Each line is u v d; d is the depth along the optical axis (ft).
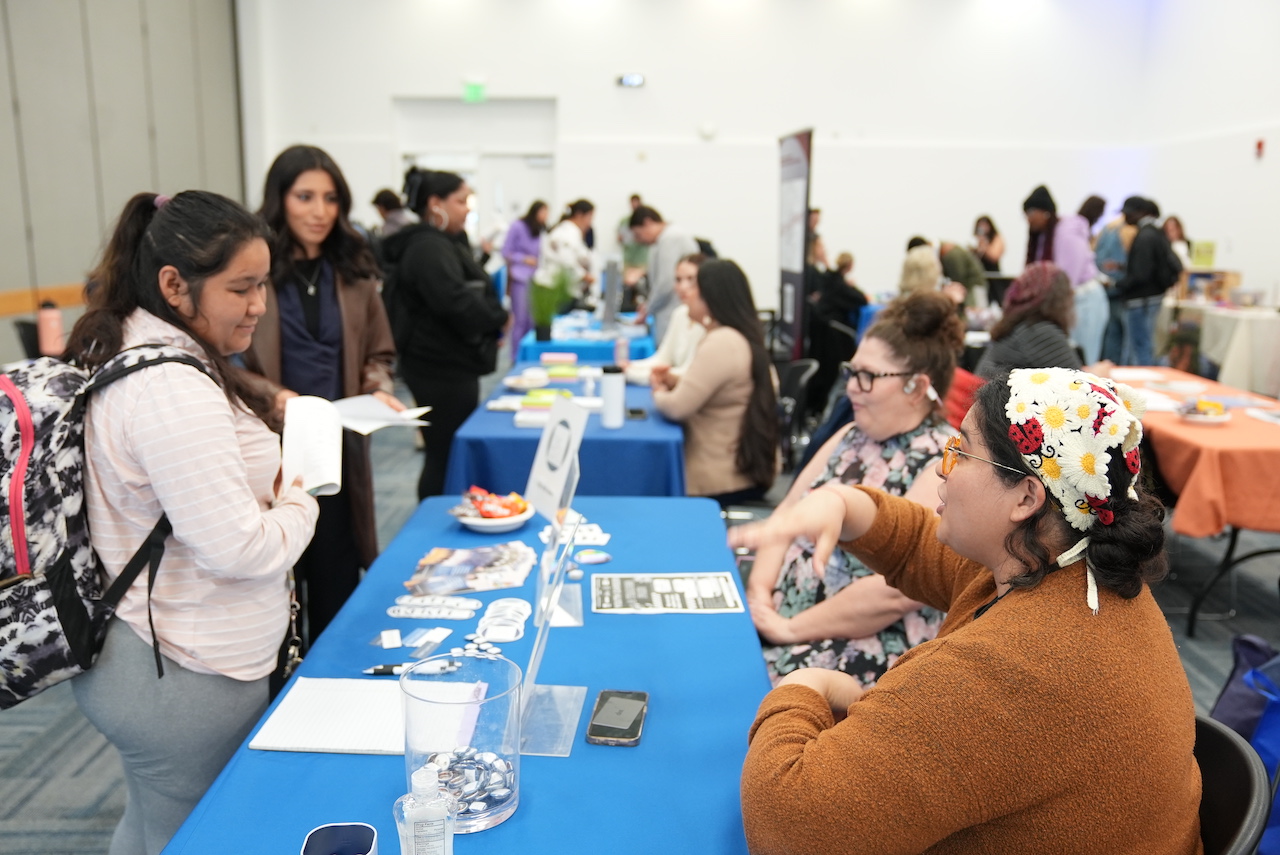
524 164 33.78
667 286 17.26
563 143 32.99
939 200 33.30
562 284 15.88
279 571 4.21
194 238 4.02
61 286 20.98
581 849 2.99
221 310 4.17
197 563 4.08
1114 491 2.63
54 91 20.70
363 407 6.75
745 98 32.73
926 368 5.47
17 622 3.83
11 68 19.29
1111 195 33.19
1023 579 2.73
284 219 7.15
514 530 6.30
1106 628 2.59
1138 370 14.76
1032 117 32.81
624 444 9.29
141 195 4.21
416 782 2.62
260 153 31.17
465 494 6.68
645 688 4.10
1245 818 2.83
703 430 10.36
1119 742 2.48
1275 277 25.85
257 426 4.56
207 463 3.90
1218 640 9.91
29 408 3.77
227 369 4.25
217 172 29.27
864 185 33.22
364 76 32.22
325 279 7.53
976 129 32.89
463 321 11.07
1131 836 2.56
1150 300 22.33
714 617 4.88
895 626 5.24
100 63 22.50
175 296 4.11
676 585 5.32
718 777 3.41
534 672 3.93
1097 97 32.68
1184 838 2.80
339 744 3.58
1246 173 26.94
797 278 15.11
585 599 5.10
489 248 30.27
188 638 4.15
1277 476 9.32
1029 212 22.08
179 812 4.41
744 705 3.95
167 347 4.01
